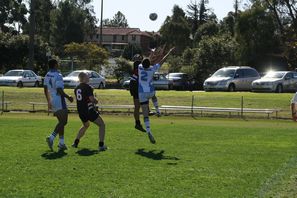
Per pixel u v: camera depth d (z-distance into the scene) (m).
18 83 43.84
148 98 14.20
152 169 10.49
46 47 64.75
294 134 16.95
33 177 9.64
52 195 8.33
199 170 10.44
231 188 8.91
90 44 64.94
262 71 67.25
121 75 58.47
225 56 61.12
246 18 68.56
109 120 21.92
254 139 15.50
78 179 9.51
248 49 68.00
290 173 10.22
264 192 8.63
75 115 24.47
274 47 68.25
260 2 69.12
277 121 22.53
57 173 10.02
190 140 15.14
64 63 66.31
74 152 12.64
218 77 39.91
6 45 62.50
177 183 9.24
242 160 11.67
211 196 8.33
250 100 27.94
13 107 27.77
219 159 11.76
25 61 63.69
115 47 136.75
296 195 8.42
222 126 19.64
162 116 24.44
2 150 12.80
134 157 11.95
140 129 15.05
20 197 8.20
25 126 18.62
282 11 68.38
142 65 14.20
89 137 15.60
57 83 13.11
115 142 14.52
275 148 13.55
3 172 10.08
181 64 66.62
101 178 9.60
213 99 28.58
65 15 101.69
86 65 64.12
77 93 13.22
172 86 48.19
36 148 13.19
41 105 28.20
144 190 8.70
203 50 61.44
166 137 15.80
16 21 92.50
